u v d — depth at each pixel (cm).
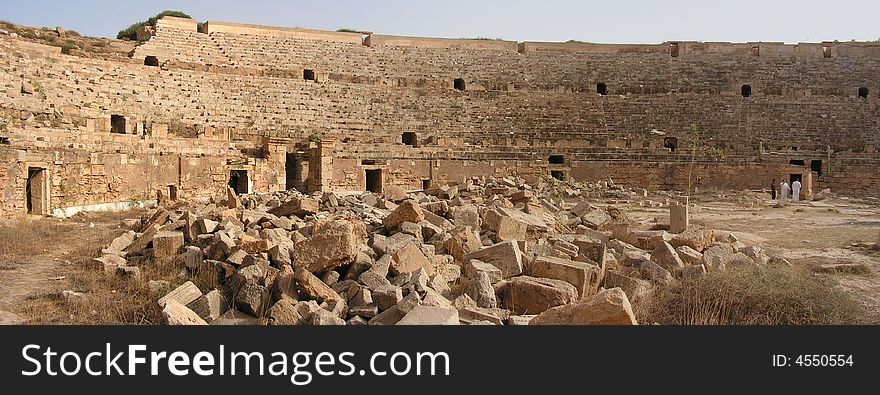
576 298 1145
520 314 1122
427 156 4856
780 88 5784
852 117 5591
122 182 3219
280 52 5494
